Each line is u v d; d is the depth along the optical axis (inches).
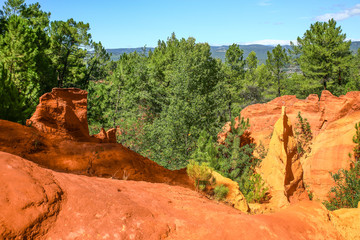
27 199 117.7
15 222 106.3
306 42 1811.0
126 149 413.1
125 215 148.6
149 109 1354.6
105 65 2167.8
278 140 879.1
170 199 216.7
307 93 2049.7
